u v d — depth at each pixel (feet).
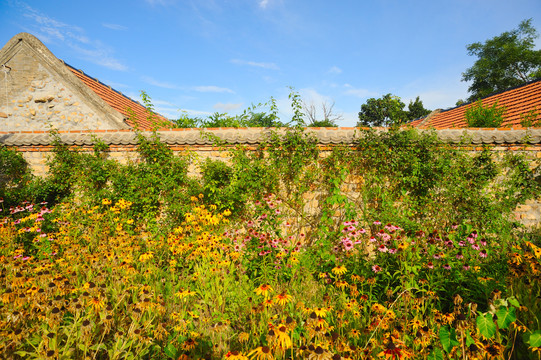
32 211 19.19
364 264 13.65
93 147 20.62
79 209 18.69
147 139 19.89
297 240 18.65
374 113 95.71
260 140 18.57
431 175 17.53
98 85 34.96
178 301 12.36
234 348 9.19
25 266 12.57
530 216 18.08
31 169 21.49
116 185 20.06
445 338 6.97
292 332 7.51
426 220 17.63
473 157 17.79
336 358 6.40
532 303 9.11
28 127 29.19
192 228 17.24
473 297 11.14
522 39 89.30
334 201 17.42
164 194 19.89
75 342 8.71
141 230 19.92
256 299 11.93
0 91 29.17
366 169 18.25
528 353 7.88
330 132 18.76
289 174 18.57
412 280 11.08
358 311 10.18
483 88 95.09
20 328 8.77
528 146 17.69
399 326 8.79
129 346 8.45
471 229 15.10
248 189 18.54
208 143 19.22
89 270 12.76
